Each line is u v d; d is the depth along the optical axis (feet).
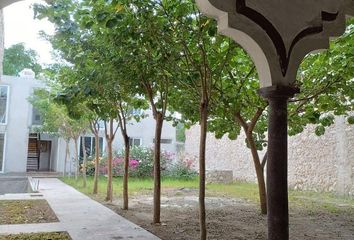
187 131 78.13
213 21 16.43
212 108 24.02
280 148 13.17
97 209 28.14
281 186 13.10
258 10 12.97
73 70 26.91
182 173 62.34
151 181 55.67
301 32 13.53
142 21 16.89
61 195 36.70
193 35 17.47
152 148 65.31
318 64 23.39
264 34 13.03
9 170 67.97
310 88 25.04
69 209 28.07
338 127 41.29
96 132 38.70
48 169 78.59
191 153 75.46
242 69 23.91
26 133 69.26
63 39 22.90
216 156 68.44
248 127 27.40
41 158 80.18
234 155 62.80
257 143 29.63
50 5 19.66
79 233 19.83
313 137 45.29
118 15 15.64
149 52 19.12
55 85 44.39
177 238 19.56
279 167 13.14
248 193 42.70
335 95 26.84
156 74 20.81
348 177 39.60
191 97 24.57
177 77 20.35
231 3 12.67
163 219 25.08
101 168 61.67
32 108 70.03
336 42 20.57
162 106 24.32
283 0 13.38
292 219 26.32
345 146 40.19
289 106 28.53
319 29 13.78
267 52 13.05
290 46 13.33
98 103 26.08
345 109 26.43
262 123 30.27
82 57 22.84
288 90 13.17
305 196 40.70
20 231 20.16
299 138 47.65
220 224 23.76
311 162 45.50
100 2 17.01
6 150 68.03
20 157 68.69
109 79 21.07
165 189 46.26
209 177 57.31
